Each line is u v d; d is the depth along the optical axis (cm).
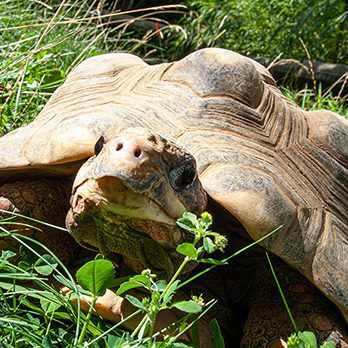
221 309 234
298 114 259
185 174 196
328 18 664
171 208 192
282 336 219
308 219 219
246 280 244
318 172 240
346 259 220
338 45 709
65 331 200
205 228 182
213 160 212
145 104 235
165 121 228
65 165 231
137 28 783
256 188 207
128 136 184
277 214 206
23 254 219
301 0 704
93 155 212
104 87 258
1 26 412
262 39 733
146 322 183
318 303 226
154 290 178
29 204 239
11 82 339
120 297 208
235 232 236
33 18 464
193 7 863
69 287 193
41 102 342
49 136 228
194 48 736
